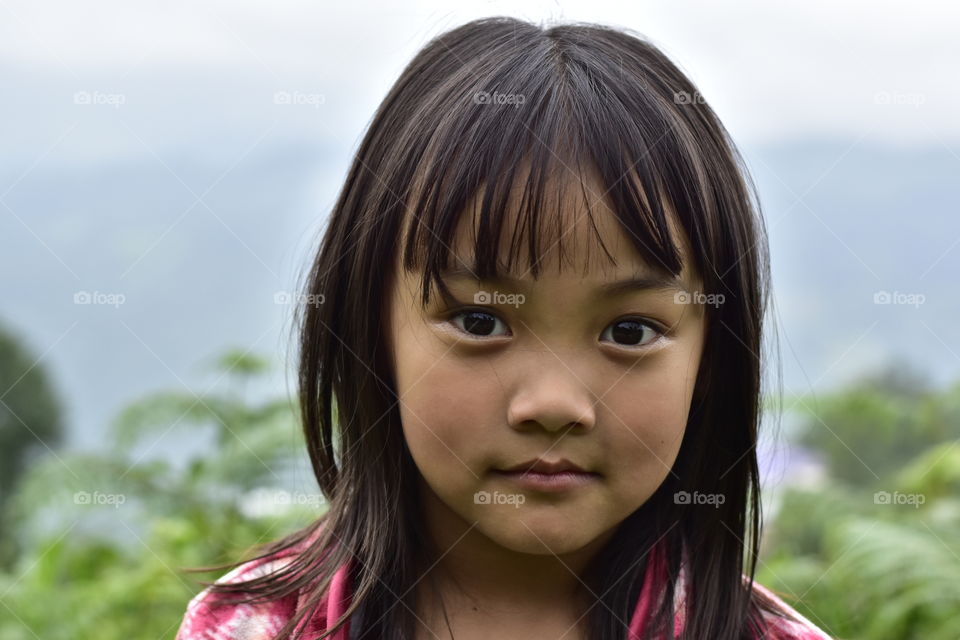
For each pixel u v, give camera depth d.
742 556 1.52
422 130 1.38
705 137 1.46
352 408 1.51
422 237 1.27
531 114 1.29
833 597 2.63
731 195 1.46
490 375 1.23
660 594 1.44
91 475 3.45
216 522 3.21
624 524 1.45
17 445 4.28
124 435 3.47
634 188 1.25
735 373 1.49
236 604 1.51
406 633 1.38
